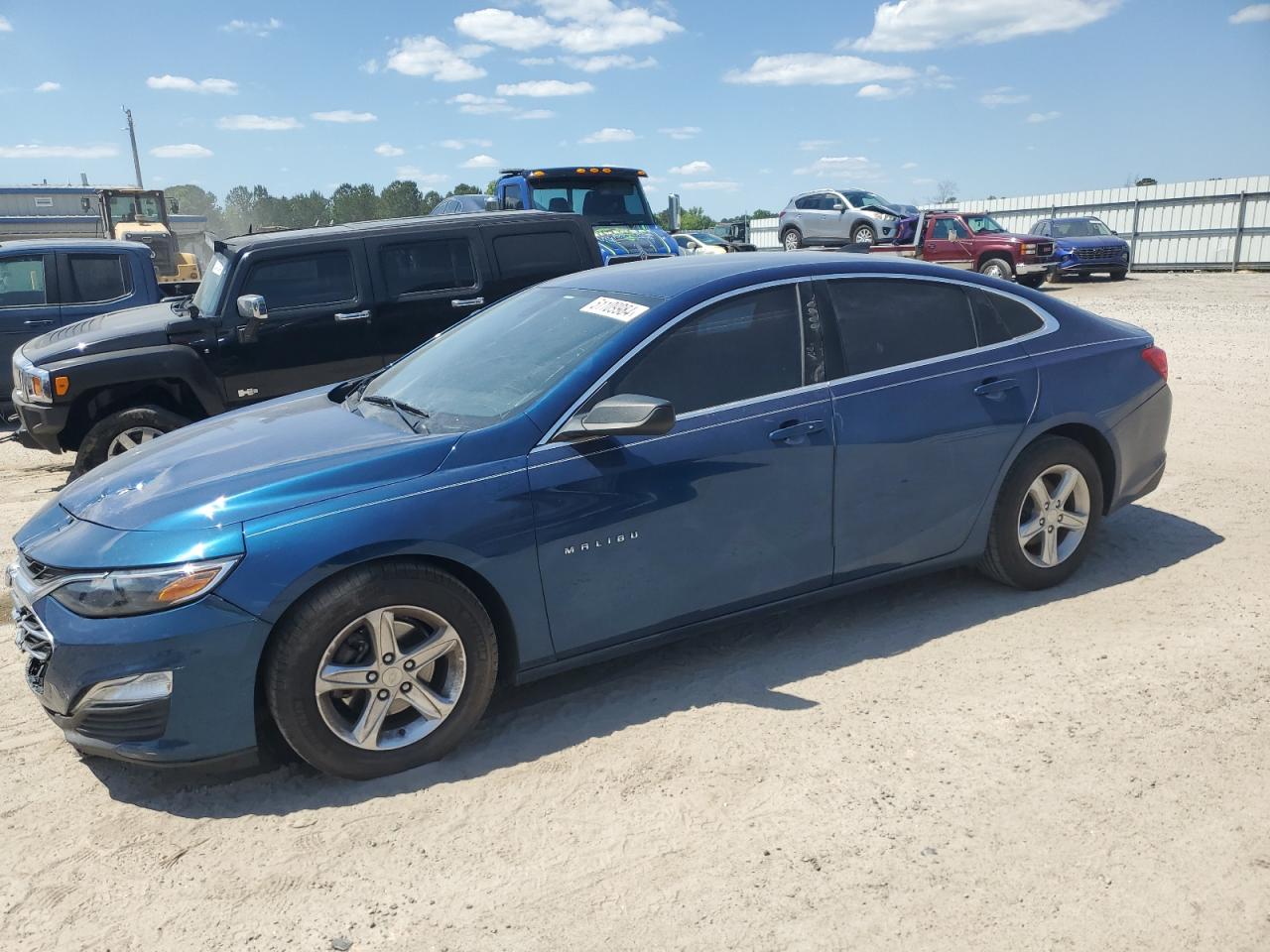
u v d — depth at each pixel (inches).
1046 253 927.7
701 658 164.9
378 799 128.2
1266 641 162.4
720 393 151.4
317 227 327.3
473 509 132.4
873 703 147.1
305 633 124.3
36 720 153.9
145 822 125.7
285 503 126.9
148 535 124.4
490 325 177.5
